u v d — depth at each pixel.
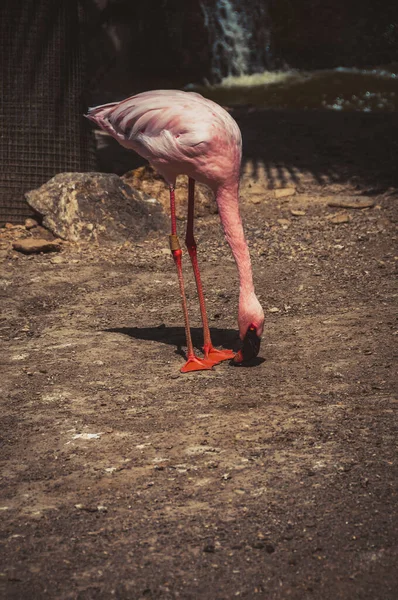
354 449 3.65
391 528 2.90
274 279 7.68
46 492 3.42
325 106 18.31
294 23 22.16
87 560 2.82
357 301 6.67
